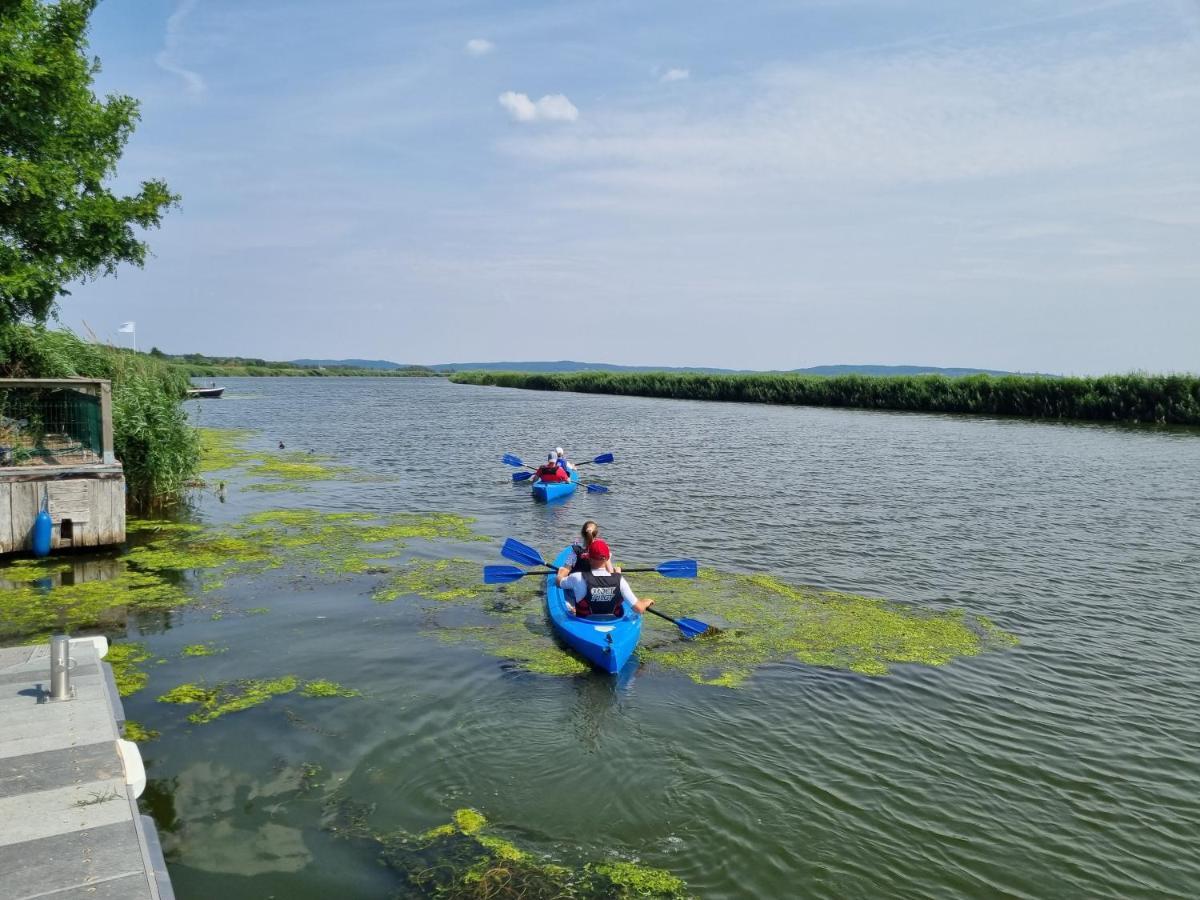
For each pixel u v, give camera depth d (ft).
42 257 49.49
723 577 44.75
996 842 20.45
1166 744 25.64
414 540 52.80
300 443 117.80
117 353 69.92
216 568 44.80
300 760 23.79
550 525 58.54
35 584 41.14
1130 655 33.19
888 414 188.75
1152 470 88.69
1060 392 172.86
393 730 25.79
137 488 60.18
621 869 19.16
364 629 35.24
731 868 19.25
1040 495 72.23
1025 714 27.66
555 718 26.89
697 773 23.53
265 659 31.53
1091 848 20.29
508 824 20.90
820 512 63.87
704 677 30.60
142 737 24.90
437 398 291.38
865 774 23.59
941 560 48.75
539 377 399.03
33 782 17.99
